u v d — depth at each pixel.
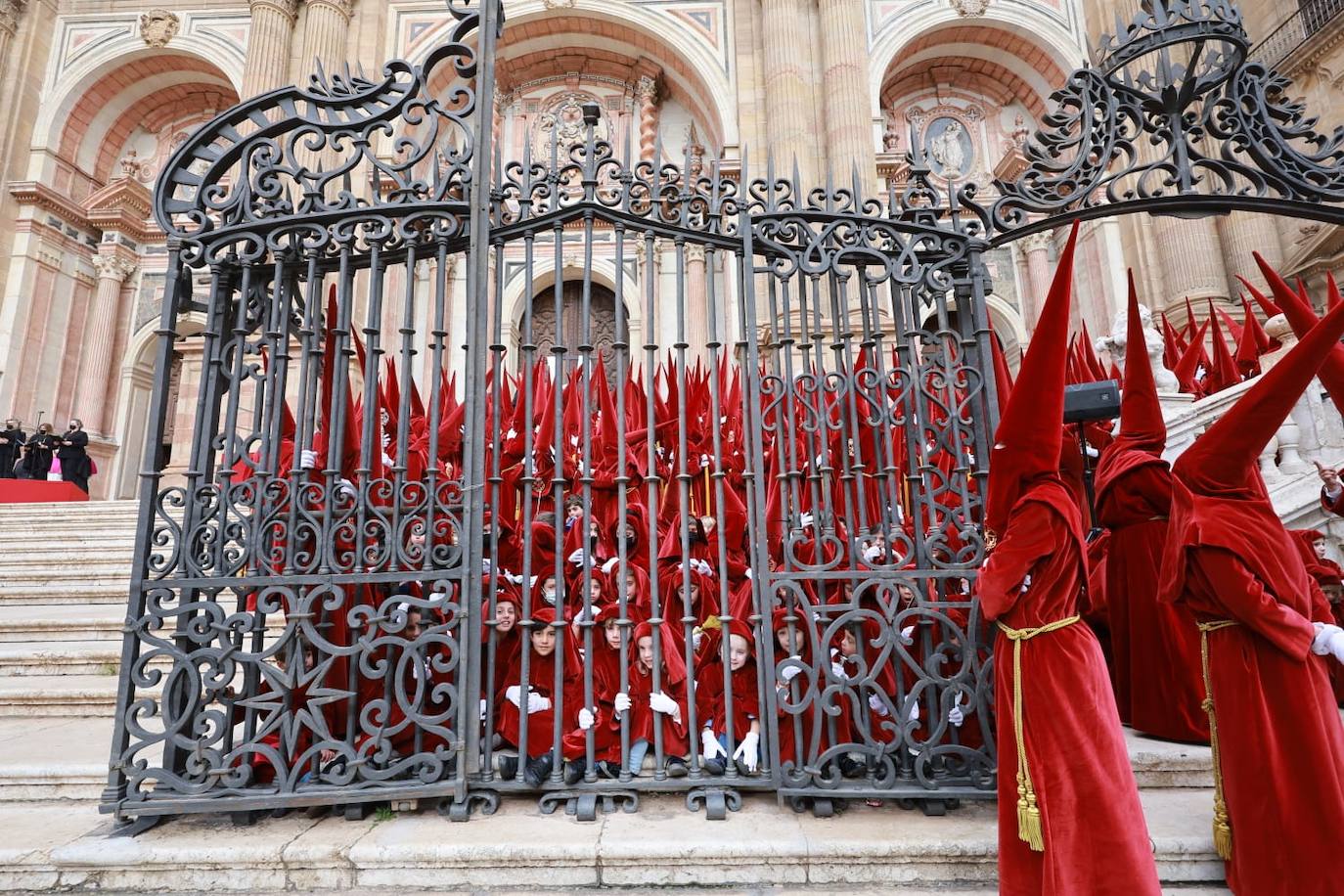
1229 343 12.84
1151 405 3.91
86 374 18.06
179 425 14.98
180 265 3.50
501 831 2.96
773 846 2.81
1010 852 2.46
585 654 3.32
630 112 18.95
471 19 3.72
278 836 2.96
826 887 2.77
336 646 3.21
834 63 15.91
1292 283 13.56
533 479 3.39
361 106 3.69
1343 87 14.13
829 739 3.18
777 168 15.57
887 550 3.34
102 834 3.01
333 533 3.25
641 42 18.27
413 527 3.49
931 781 3.13
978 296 3.56
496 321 3.49
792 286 10.70
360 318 14.42
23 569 7.63
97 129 19.30
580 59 19.00
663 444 6.35
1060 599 2.57
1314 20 14.76
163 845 2.88
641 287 16.84
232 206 3.55
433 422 3.37
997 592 2.55
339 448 3.40
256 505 3.28
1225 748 2.62
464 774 3.13
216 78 19.19
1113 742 2.39
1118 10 16.97
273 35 16.70
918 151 3.79
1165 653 3.69
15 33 18.08
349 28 17.55
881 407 3.46
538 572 4.38
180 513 9.63
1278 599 2.59
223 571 3.22
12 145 17.52
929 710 3.21
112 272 18.78
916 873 2.79
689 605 3.32
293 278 3.73
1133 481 3.87
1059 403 2.65
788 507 3.39
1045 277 17.52
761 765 3.23
